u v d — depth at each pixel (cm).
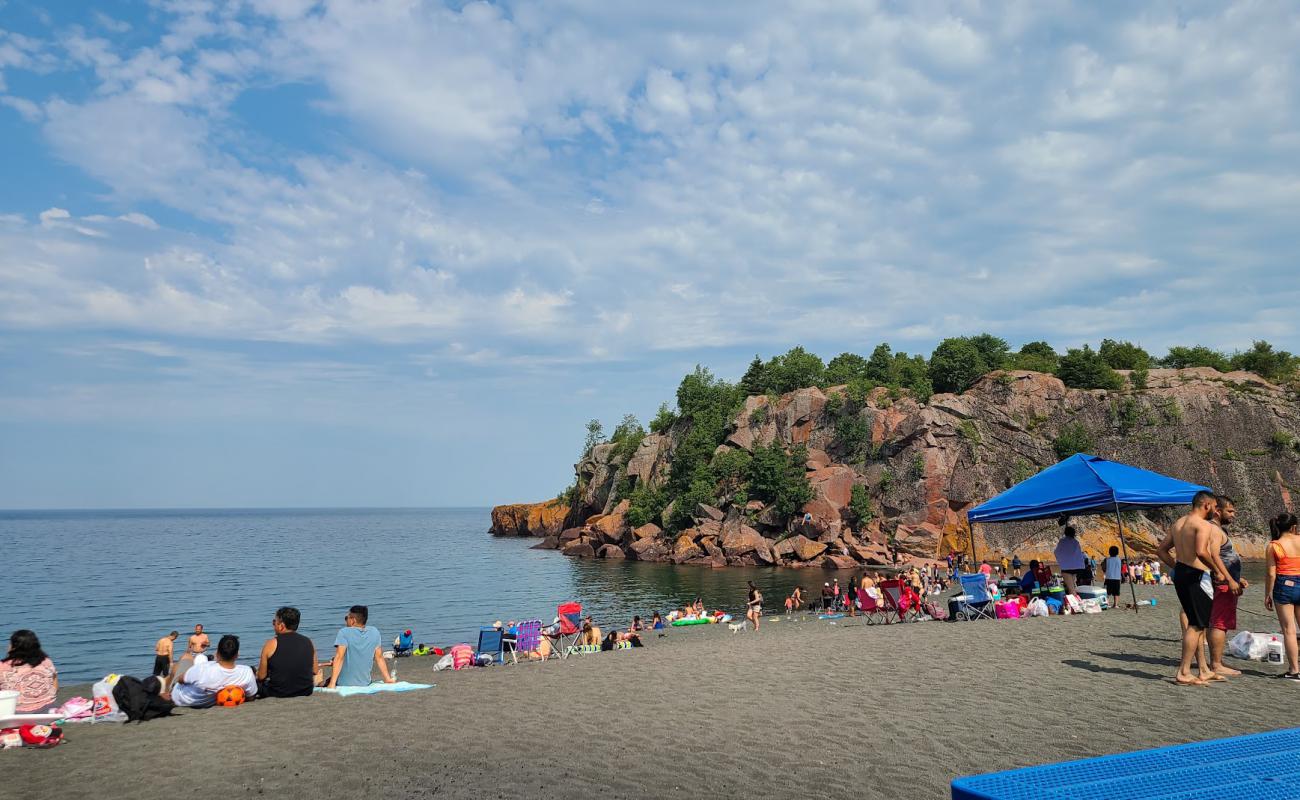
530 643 2327
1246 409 8956
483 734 923
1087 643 1438
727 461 9662
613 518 10494
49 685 1099
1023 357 11275
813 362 11456
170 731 994
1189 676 1052
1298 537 1077
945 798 654
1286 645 1059
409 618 4403
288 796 709
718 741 861
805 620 3384
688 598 5372
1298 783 383
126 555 10594
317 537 16812
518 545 13038
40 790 757
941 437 8888
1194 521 1052
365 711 1081
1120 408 9112
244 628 4131
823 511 8769
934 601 3456
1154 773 391
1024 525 8281
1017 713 933
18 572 7762
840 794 672
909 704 1005
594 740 882
